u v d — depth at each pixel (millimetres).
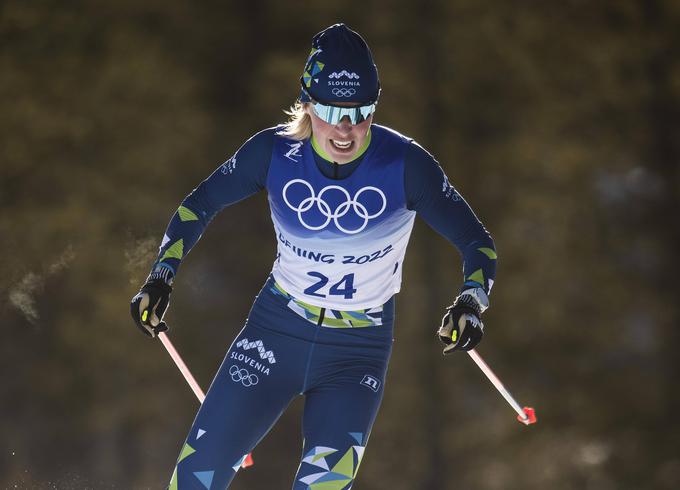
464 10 43625
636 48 45312
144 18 45375
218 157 44844
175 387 43031
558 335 46062
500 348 45375
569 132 45375
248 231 45125
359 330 10859
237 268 44906
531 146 44562
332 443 10375
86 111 43562
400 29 43906
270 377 10789
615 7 45094
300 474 10344
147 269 23656
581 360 46125
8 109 43188
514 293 45188
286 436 42375
